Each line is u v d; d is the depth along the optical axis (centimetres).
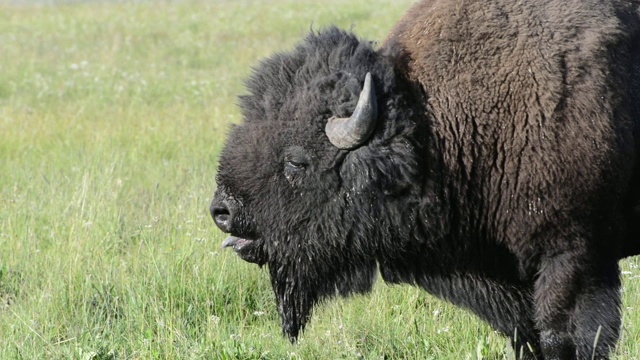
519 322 1831
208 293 2222
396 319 2075
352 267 1789
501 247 1739
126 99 5053
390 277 1830
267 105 1712
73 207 2684
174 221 2572
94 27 8888
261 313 2128
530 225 1678
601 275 1700
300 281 1800
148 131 3947
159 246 2420
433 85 1697
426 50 1719
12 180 3169
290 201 1714
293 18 8800
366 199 1691
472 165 1689
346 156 1680
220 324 2100
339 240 1733
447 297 1842
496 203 1697
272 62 1748
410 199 1705
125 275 2255
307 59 1719
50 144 3794
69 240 2425
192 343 1953
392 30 1850
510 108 1661
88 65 6450
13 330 2016
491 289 1806
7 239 2512
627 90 1691
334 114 1681
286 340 1981
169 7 10706
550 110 1641
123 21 9362
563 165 1641
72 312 2117
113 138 3800
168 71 6197
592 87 1650
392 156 1675
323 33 1753
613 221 1697
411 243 1753
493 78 1672
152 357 1861
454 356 1912
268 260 1792
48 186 2950
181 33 8194
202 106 4716
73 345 1934
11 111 4600
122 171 3225
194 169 3197
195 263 2320
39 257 2391
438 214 1716
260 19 8956
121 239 2531
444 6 1748
